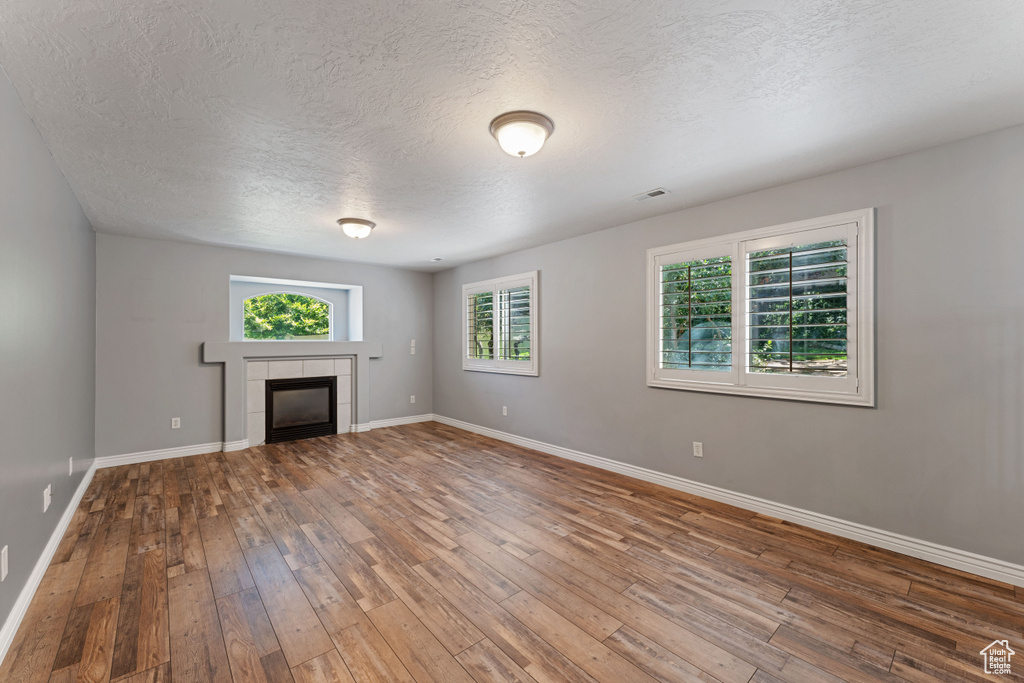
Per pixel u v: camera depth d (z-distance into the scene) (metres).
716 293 3.30
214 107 1.97
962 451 2.32
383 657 1.70
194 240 4.52
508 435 5.28
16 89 1.81
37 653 1.70
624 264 3.95
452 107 1.99
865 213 2.60
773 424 3.02
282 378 5.31
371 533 2.79
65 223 2.80
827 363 2.77
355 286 5.95
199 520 2.99
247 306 5.69
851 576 2.27
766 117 2.09
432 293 6.66
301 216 3.68
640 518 3.01
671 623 1.91
